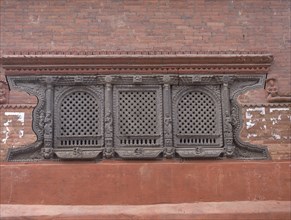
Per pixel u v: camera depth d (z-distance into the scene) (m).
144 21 9.30
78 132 8.75
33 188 8.34
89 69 8.86
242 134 8.85
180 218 8.19
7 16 9.16
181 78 8.92
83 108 8.84
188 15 9.37
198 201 8.43
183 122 8.86
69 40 9.13
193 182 8.50
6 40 9.05
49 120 8.66
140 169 8.50
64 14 9.25
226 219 8.20
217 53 9.19
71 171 8.44
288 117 8.95
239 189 8.51
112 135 8.68
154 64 8.89
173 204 8.38
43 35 9.12
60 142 8.70
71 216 8.13
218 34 9.32
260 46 9.31
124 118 8.80
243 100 8.99
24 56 8.75
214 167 8.58
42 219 8.08
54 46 9.09
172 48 9.20
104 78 8.85
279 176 8.59
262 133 8.87
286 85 9.12
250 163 8.62
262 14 9.44
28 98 8.79
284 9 9.45
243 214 8.21
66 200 8.32
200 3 9.43
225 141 8.75
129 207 8.31
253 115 8.93
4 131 8.62
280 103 8.99
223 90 8.96
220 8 9.42
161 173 8.50
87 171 8.45
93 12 9.28
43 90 8.84
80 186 8.38
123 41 9.19
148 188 8.43
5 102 8.73
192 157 8.63
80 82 8.81
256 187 8.53
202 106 8.95
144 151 8.58
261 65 9.07
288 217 8.23
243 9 9.45
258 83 9.07
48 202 8.30
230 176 8.55
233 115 8.91
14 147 8.59
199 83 8.95
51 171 8.41
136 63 8.88
